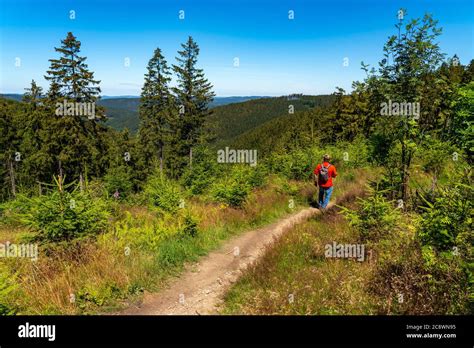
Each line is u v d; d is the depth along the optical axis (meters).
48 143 37.44
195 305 5.77
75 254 6.99
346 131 41.50
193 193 16.58
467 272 4.36
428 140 8.91
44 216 6.89
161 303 5.90
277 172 20.25
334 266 6.25
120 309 5.64
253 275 6.54
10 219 12.16
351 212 7.07
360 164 18.52
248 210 11.89
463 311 4.39
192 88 43.66
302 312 5.03
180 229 9.33
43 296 5.64
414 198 7.97
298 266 6.69
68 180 39.72
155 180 12.02
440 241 4.79
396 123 8.41
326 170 11.98
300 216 11.49
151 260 7.36
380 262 5.76
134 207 14.38
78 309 5.52
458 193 4.96
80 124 36.88
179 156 43.81
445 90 7.82
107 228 8.60
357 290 5.37
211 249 8.84
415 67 7.90
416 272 5.17
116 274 6.47
